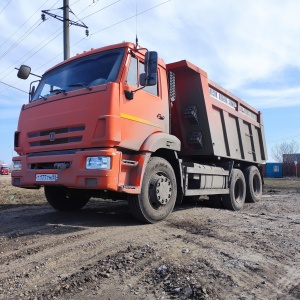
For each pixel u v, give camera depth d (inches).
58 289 132.2
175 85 313.6
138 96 233.5
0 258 168.1
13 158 260.4
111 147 209.6
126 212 294.8
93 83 229.3
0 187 682.2
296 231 231.1
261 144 490.0
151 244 183.5
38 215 288.5
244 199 389.7
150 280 139.9
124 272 147.4
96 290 132.0
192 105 312.0
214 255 168.2
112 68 229.1
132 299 125.0
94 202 377.7
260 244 192.9
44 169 231.3
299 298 127.1
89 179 206.2
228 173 358.6
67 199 303.4
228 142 361.4
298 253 179.5
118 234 205.5
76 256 166.9
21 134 258.7
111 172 203.3
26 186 249.9
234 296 127.0
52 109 237.9
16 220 267.3
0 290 132.3
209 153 317.1
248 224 251.8
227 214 295.4
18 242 195.0
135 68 236.5
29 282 139.1
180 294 127.3
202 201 384.5
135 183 222.5
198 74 306.5
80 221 248.7
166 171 249.0
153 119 248.5
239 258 165.0
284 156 2249.0
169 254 167.8
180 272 144.8
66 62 264.7
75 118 221.5
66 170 215.5
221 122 354.9
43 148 237.1
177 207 325.7
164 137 248.1
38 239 198.5
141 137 232.8
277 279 144.0
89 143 212.7
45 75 275.3
